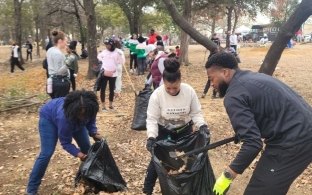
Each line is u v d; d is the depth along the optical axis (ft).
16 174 20.71
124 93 43.91
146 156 22.38
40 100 38.34
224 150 23.03
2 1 140.67
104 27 191.21
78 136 16.65
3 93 43.50
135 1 103.65
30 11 143.43
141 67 59.57
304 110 10.94
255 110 10.78
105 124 29.55
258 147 10.34
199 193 13.00
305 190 18.02
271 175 10.91
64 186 18.63
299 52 106.63
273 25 143.13
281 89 10.95
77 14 102.58
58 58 27.12
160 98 15.01
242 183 18.66
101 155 15.23
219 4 90.53
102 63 34.04
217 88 11.57
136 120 23.25
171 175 13.00
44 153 16.62
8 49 178.91
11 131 28.94
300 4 18.06
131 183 18.75
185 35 74.69
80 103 14.76
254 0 93.30
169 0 19.57
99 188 15.31
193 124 15.66
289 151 10.71
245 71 11.38
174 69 14.24
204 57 98.22
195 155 14.02
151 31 61.77
